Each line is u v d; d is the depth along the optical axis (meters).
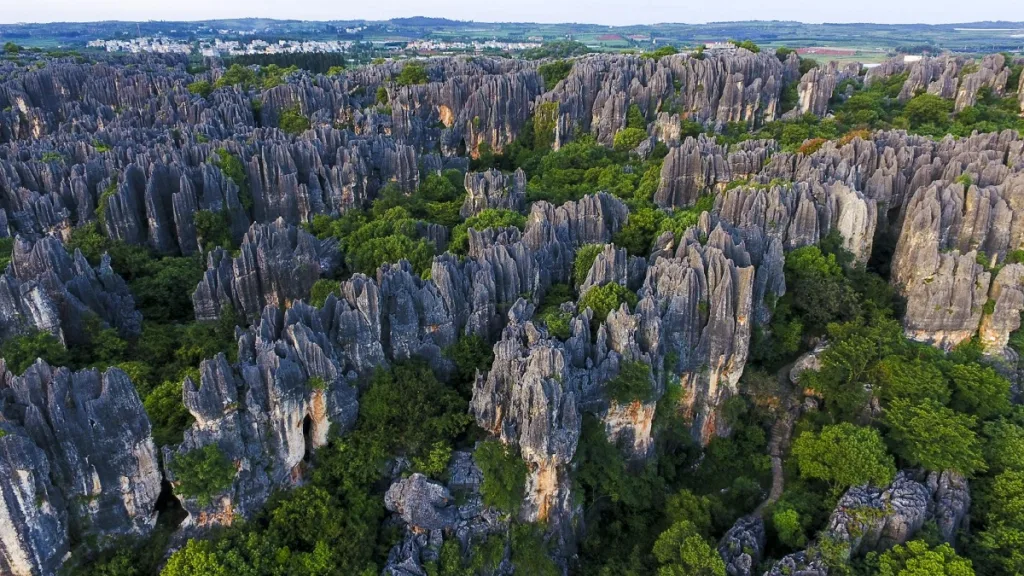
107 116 131.12
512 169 137.75
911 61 169.62
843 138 102.75
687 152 96.19
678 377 59.97
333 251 79.25
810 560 48.69
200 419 43.34
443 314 57.69
